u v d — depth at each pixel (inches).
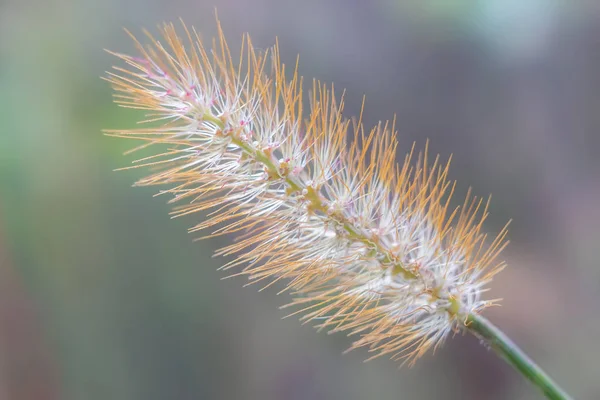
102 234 13.0
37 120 12.9
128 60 8.2
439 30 12.4
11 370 12.8
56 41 12.9
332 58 12.4
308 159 8.5
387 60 12.5
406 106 12.4
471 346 12.4
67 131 12.9
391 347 8.7
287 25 12.4
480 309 8.6
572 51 12.2
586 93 12.1
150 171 12.7
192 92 8.3
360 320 8.6
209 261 13.0
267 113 8.4
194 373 13.0
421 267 8.6
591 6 11.9
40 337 13.0
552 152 12.2
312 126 8.4
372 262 8.6
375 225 8.6
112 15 12.7
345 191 8.5
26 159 12.8
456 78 12.4
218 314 13.1
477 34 12.3
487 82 12.4
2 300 12.7
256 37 12.3
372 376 12.9
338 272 8.5
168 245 13.0
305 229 8.5
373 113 12.4
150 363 13.2
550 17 12.1
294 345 13.1
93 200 12.9
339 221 8.5
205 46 12.1
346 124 8.5
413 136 12.4
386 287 8.6
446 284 8.6
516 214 12.1
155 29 12.5
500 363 12.1
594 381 11.5
